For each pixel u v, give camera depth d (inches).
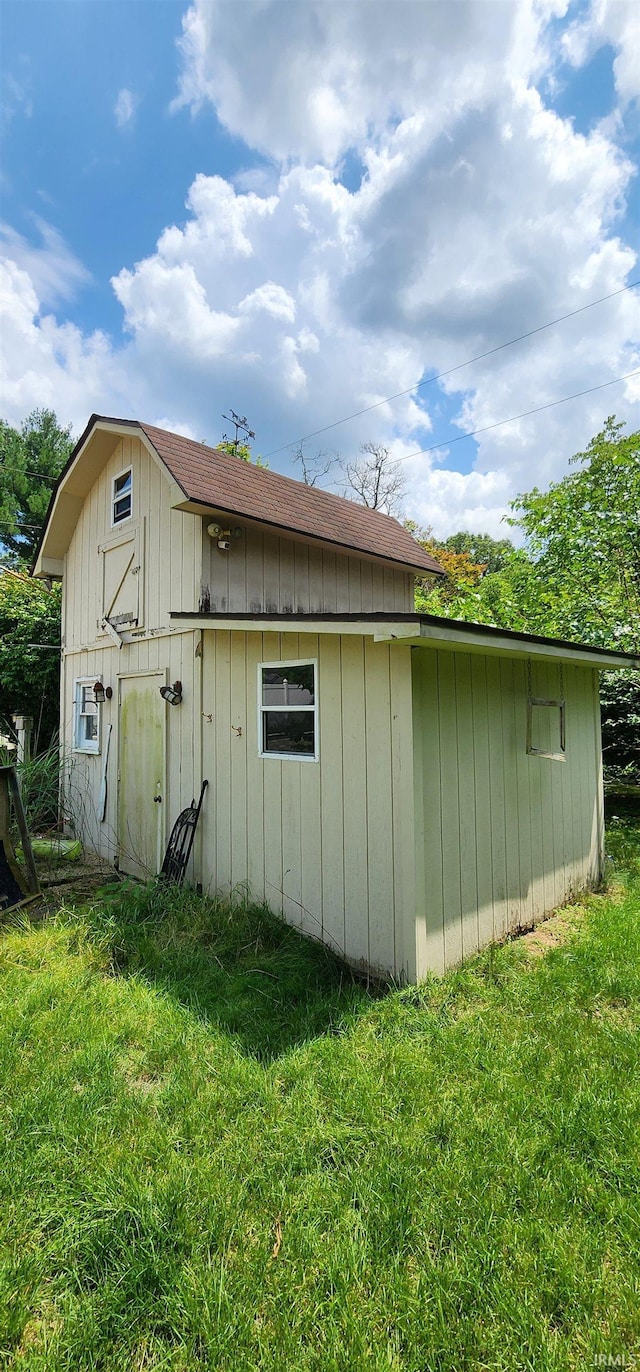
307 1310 62.6
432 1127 88.4
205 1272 66.7
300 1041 111.6
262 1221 73.7
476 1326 61.1
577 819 214.7
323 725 159.2
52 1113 91.4
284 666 175.0
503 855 168.7
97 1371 58.9
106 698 288.4
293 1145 85.1
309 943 156.2
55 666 413.7
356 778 148.6
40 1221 74.0
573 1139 85.5
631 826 308.8
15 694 417.7
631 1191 77.1
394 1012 120.6
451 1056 105.0
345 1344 59.6
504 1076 99.1
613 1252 69.0
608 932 163.2
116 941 158.9
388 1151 83.9
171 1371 58.3
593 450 336.2
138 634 258.5
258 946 155.2
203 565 217.3
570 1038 110.7
